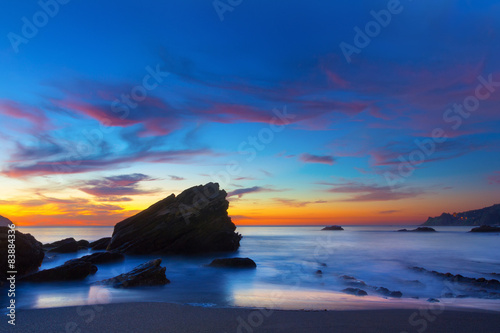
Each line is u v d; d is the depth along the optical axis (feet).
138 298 42.29
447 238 281.33
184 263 94.32
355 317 32.01
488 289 56.90
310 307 37.86
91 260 86.33
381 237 298.56
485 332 27.40
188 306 35.83
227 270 76.33
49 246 131.54
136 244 113.19
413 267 83.30
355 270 81.97
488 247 169.17
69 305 36.50
